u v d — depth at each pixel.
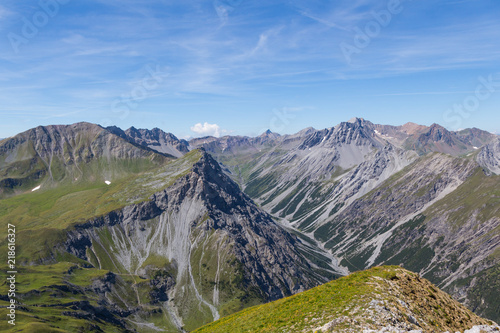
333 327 50.94
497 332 55.66
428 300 62.41
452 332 54.78
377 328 48.84
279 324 61.00
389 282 64.69
